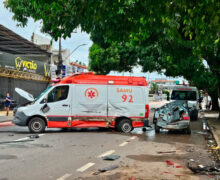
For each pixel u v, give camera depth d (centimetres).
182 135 1172
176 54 1349
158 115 1298
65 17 557
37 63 2858
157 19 575
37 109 1141
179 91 2083
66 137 1029
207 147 882
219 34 648
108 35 590
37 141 930
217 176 543
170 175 543
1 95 2350
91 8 504
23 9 959
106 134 1134
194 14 518
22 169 575
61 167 593
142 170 576
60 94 1174
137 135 1129
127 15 542
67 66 3481
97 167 595
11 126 1424
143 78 1249
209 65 1664
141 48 1942
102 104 1198
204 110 3447
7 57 2366
